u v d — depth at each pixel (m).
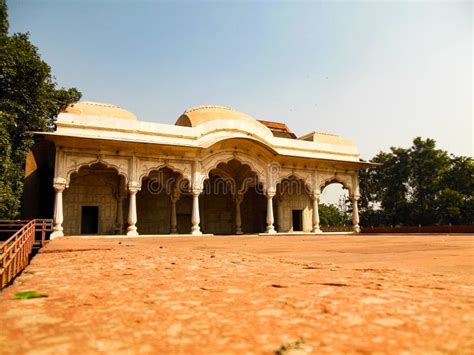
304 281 2.24
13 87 14.15
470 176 27.44
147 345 1.01
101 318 1.34
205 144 17.53
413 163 31.09
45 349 0.98
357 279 2.30
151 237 15.30
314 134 23.39
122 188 18.98
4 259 5.06
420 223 29.73
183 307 1.52
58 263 3.88
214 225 23.83
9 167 13.17
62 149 15.66
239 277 2.49
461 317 1.27
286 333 1.11
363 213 34.16
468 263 3.43
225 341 1.04
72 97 18.52
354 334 1.08
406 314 1.33
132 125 17.09
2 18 14.72
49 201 19.53
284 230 23.58
